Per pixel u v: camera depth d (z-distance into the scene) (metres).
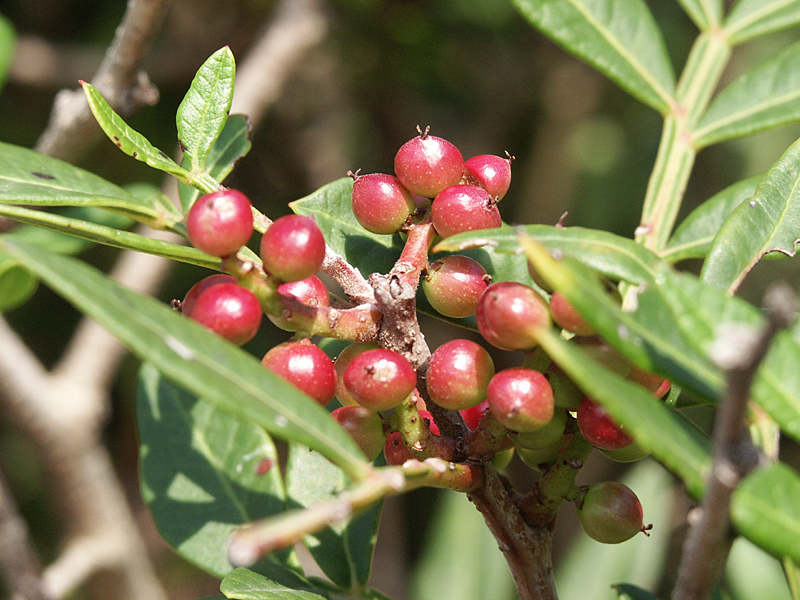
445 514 0.28
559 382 0.14
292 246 0.14
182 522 0.18
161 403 0.18
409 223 0.15
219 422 0.18
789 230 0.15
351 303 0.15
